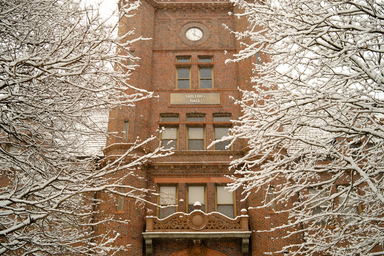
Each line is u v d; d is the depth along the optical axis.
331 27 11.09
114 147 21.14
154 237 19.41
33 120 10.43
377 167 11.41
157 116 23.84
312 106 12.31
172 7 27.31
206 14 27.31
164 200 21.52
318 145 11.60
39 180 11.88
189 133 23.75
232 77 25.06
